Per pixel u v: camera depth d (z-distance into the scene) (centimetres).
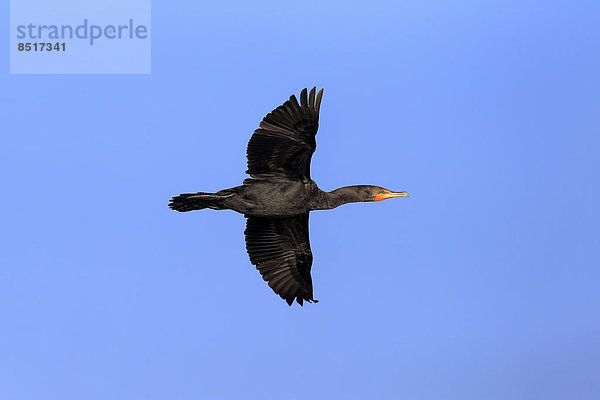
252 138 1577
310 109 1538
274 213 1617
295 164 1597
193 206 1588
